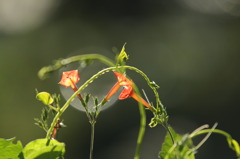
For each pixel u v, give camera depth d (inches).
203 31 741.3
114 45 730.2
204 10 763.4
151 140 535.8
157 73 673.0
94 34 741.9
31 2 790.5
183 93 650.8
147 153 530.0
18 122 587.2
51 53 706.8
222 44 720.3
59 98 100.8
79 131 573.0
